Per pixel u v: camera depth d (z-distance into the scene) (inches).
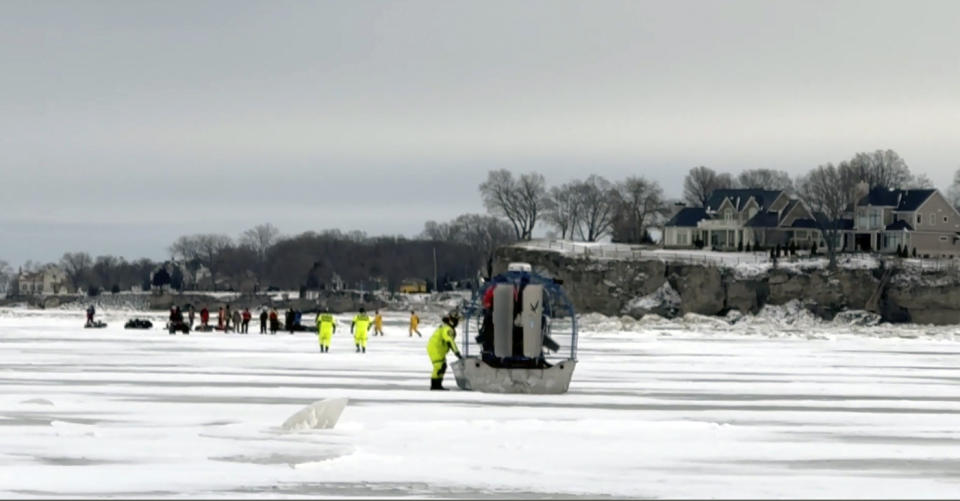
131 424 2468.0
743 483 1855.3
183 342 6358.3
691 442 2277.3
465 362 3233.3
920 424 2635.3
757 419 2711.6
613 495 1756.9
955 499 1731.1
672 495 1758.1
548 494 1760.6
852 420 2706.7
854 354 5816.9
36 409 2731.3
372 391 3270.2
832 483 1860.2
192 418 2581.2
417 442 2217.0
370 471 1916.8
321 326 5477.4
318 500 1696.6
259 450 2106.3
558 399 3095.5
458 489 1786.4
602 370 4338.1
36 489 1747.0
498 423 2455.7
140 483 1797.5
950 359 5393.7
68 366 4254.4
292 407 2827.3
